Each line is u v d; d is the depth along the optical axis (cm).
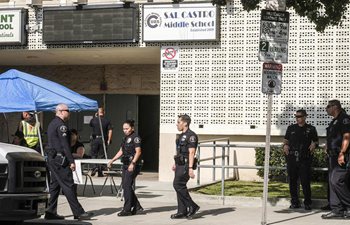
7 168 991
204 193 1540
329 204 1328
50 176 1248
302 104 1794
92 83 2384
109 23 1900
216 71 1859
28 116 1620
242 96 1839
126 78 2350
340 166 1253
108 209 1402
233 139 1848
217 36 1839
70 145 1252
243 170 1858
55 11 1941
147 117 2370
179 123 1286
